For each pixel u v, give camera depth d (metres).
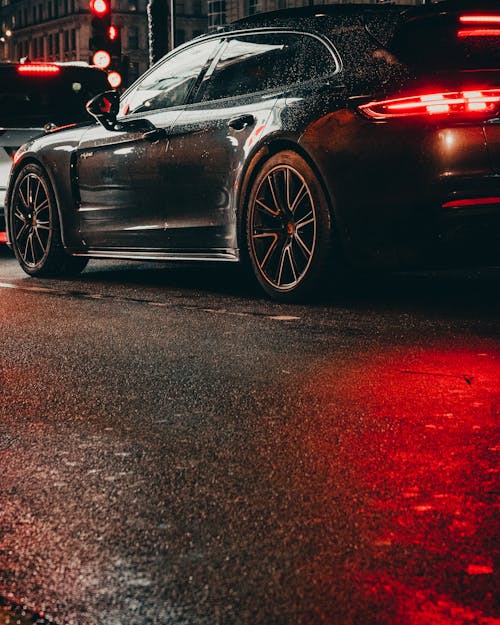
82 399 4.28
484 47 6.36
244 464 3.35
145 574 2.50
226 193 7.06
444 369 4.76
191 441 3.63
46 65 12.81
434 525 2.78
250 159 6.85
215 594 2.38
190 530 2.78
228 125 7.02
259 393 4.33
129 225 7.86
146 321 6.22
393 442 3.58
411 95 6.16
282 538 2.71
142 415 4.00
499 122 6.10
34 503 3.02
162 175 7.50
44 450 3.56
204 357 5.09
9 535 2.76
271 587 2.41
